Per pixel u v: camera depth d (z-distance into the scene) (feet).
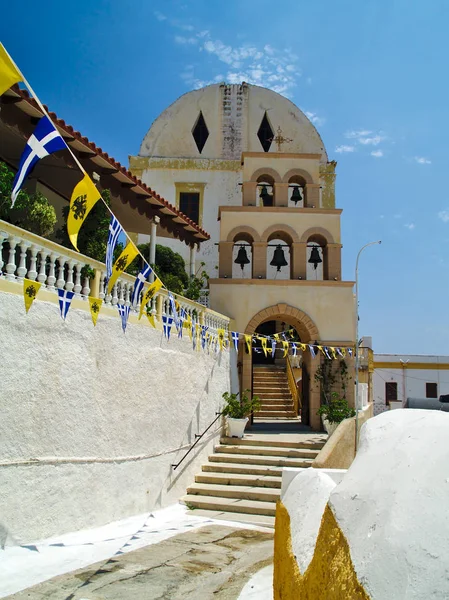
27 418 26.53
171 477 41.55
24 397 26.37
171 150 95.14
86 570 24.35
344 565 9.45
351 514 10.23
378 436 11.96
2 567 23.22
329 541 10.60
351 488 10.84
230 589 23.79
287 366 84.33
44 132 17.40
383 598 7.98
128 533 31.99
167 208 51.70
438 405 112.98
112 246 22.63
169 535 32.60
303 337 67.46
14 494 25.61
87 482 30.96
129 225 59.93
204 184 92.07
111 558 26.55
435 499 8.68
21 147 38.68
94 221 40.78
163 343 41.65
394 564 8.24
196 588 23.43
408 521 8.70
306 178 68.03
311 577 11.28
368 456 11.48
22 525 26.05
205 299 77.46
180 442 43.80
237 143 95.55
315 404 62.34
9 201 31.68
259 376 83.82
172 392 42.78
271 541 32.58
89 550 27.35
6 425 25.27
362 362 75.41
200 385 49.14
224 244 65.41
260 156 68.28
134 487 35.94
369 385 91.71
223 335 52.75
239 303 63.82
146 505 37.45
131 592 22.18
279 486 44.24
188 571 25.63
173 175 92.43
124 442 35.17
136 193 47.42
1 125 34.30
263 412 72.38
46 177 45.11
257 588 23.98
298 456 49.93
